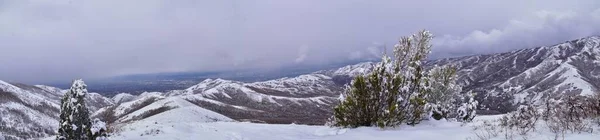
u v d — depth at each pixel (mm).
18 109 139750
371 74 11617
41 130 132625
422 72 11906
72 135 7320
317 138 10375
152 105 144250
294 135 11188
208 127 12164
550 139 6617
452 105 15352
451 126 10484
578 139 6387
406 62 12266
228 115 162000
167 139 9273
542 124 7969
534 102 9242
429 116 12047
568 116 7703
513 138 7176
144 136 9656
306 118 157250
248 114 167500
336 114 12195
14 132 121875
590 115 7820
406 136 9305
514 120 8250
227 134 10891
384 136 9617
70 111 7422
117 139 9195
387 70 11438
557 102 8586
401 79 11367
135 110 153000
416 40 12242
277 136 10938
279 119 148000
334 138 9969
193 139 9578
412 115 11406
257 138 10469
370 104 11469
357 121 11711
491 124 9055
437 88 14875
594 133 6633
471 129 9062
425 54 12102
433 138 8664
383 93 11367
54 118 151625
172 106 138625
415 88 11695
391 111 10906
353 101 11672
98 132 7766
